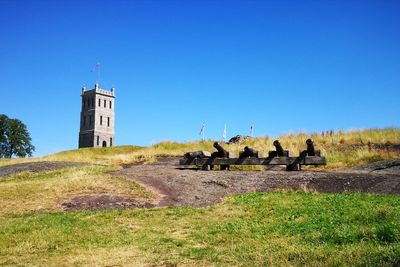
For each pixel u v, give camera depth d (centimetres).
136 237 1109
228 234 1092
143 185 1772
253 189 1656
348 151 2475
